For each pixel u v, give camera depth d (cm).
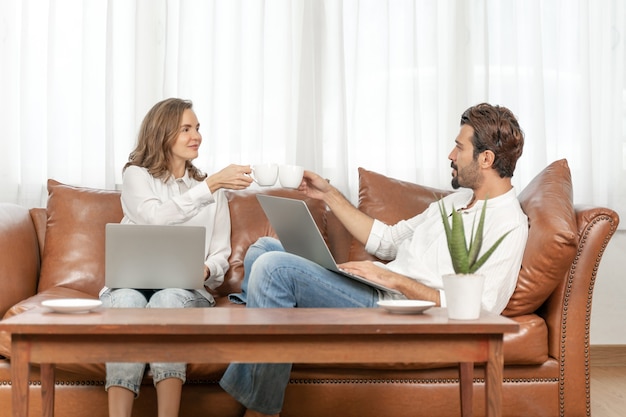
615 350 379
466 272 179
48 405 203
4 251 273
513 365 252
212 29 347
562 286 253
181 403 245
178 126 286
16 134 347
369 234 285
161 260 235
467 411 213
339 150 351
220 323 164
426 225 266
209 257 292
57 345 164
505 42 359
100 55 346
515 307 250
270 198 241
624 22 371
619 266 378
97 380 243
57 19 345
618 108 370
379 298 238
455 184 263
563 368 252
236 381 226
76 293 281
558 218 248
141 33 346
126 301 231
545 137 358
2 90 343
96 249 300
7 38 344
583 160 363
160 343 166
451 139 357
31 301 256
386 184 316
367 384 249
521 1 363
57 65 345
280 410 228
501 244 238
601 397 316
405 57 355
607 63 371
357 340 168
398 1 358
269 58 355
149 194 277
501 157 249
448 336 170
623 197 371
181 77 345
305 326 164
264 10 353
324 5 354
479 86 358
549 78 364
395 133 355
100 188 345
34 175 346
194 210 268
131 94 350
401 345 169
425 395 250
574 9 369
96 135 344
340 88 352
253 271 231
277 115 356
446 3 361
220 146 351
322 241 226
